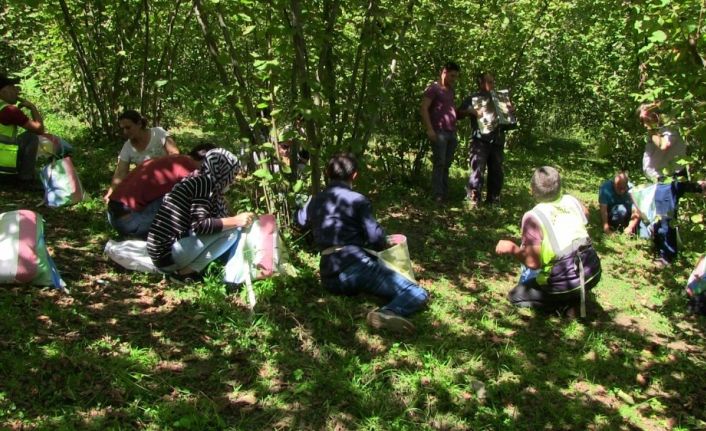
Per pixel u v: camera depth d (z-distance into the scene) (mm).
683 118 3830
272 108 4965
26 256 3973
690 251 6129
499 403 3518
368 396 3395
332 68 5266
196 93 5578
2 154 5871
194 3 5000
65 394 3080
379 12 5031
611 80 10320
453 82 7402
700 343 4516
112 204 4867
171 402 3145
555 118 15078
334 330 4051
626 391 3805
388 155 7906
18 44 10523
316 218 4473
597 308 4891
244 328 3902
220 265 4520
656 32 3619
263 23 4844
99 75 8516
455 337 4141
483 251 5957
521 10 9375
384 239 4367
